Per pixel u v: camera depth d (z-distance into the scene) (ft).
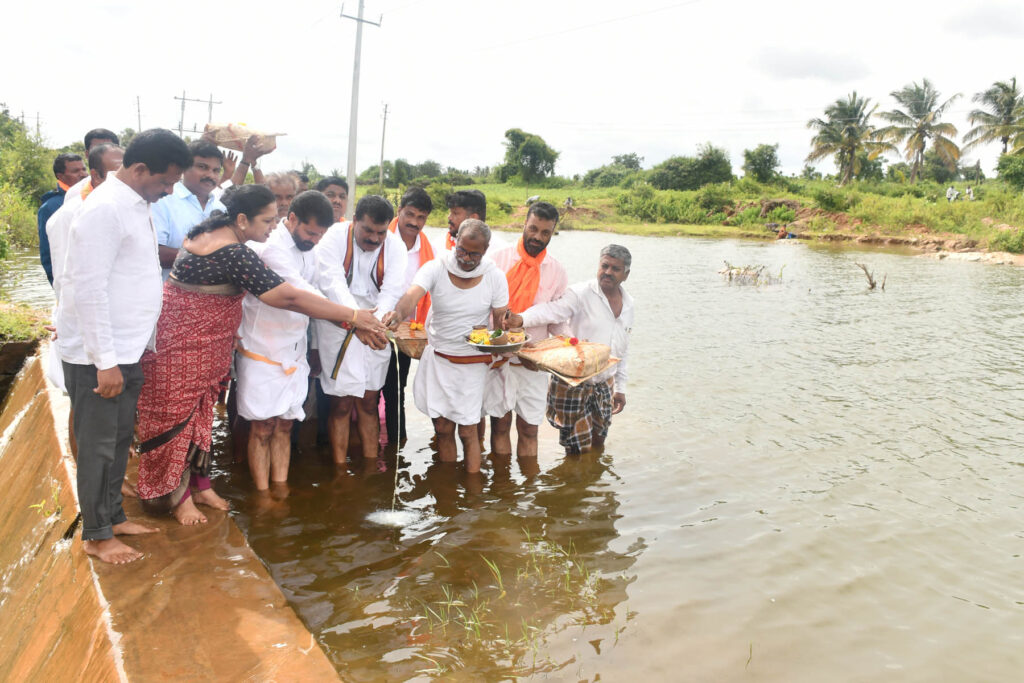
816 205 158.71
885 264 86.94
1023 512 16.35
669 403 24.63
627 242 122.52
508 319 16.99
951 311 47.80
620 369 19.95
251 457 15.67
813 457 19.58
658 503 16.37
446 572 12.97
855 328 40.50
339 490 16.12
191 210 16.05
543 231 17.30
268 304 13.51
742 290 57.88
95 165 14.65
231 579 11.88
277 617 10.98
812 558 13.99
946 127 177.99
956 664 10.85
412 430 20.72
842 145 190.70
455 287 15.96
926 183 184.03
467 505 15.81
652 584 12.85
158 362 12.89
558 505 16.05
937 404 25.04
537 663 10.46
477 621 11.45
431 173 273.95
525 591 12.46
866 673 10.55
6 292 38.50
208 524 13.74
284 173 17.88
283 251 14.49
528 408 18.08
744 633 11.44
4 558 15.61
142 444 13.39
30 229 60.08
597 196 208.74
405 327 17.34
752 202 170.91
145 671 9.46
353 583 12.41
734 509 16.17
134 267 11.81
